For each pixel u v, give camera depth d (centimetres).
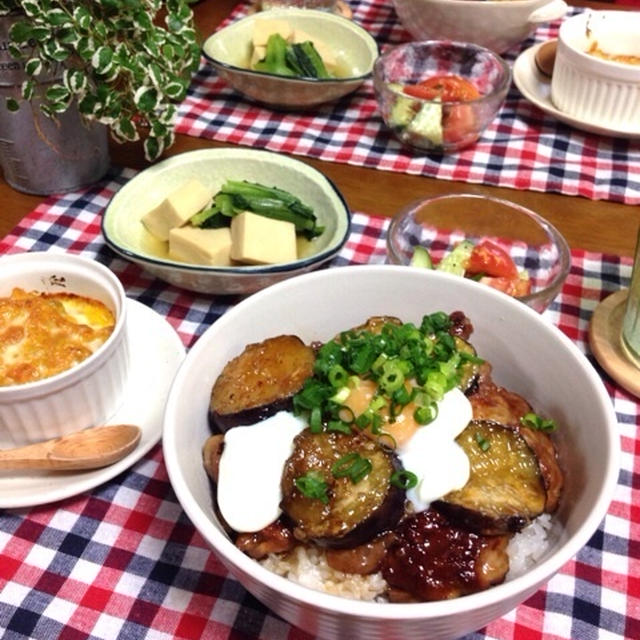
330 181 58
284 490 33
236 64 77
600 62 65
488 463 34
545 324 38
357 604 28
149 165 65
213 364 38
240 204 56
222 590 37
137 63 53
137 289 54
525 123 72
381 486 32
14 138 58
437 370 35
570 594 37
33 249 56
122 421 44
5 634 35
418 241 56
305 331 42
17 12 50
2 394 39
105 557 38
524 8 74
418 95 68
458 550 32
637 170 66
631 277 51
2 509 40
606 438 33
